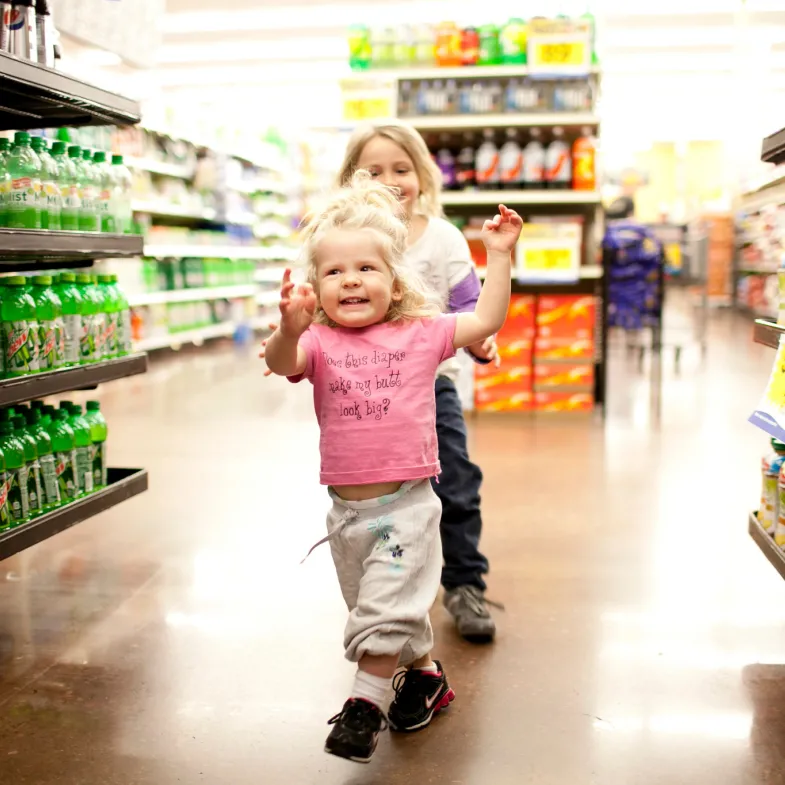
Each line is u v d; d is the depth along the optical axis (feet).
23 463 7.94
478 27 19.06
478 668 7.13
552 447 15.94
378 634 5.34
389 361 5.73
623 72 44.60
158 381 25.22
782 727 6.16
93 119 9.40
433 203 8.06
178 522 11.38
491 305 5.79
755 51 39.17
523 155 18.90
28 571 9.53
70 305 8.69
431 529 5.77
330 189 7.56
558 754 5.82
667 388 23.27
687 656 7.33
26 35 8.02
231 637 7.75
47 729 6.18
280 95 49.37
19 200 7.87
